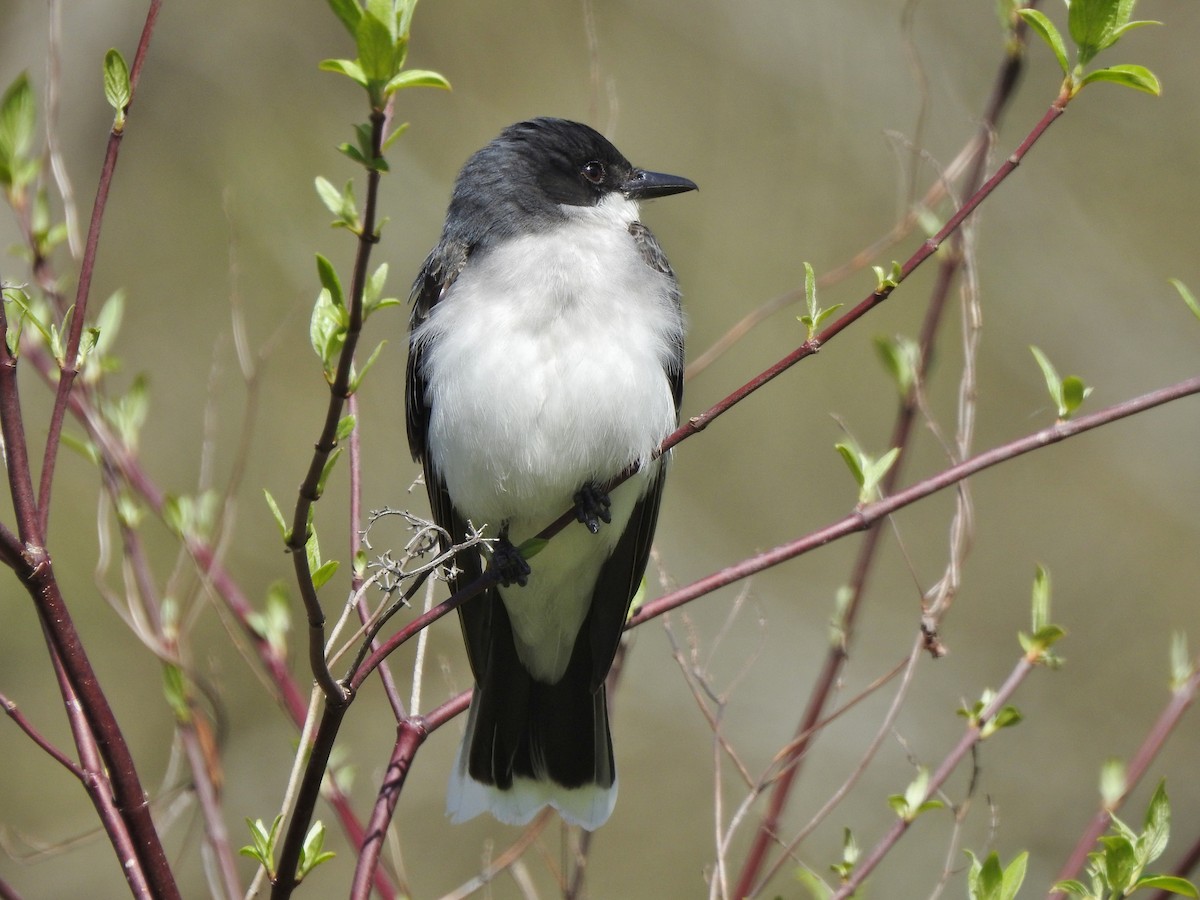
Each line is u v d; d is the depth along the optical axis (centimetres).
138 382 693
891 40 1348
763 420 1398
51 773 1180
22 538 442
